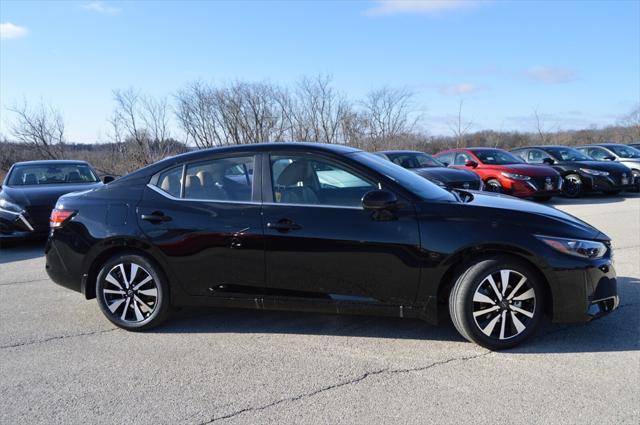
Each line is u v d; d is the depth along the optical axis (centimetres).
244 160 411
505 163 1250
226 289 402
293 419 283
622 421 270
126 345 397
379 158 438
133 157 2292
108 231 417
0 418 294
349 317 444
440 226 358
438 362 349
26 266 688
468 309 358
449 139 2827
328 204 385
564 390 304
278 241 382
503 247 351
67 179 944
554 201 1265
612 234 771
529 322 360
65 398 315
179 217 405
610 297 361
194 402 305
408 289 367
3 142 2298
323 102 2606
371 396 305
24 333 427
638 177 1366
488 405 290
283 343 392
